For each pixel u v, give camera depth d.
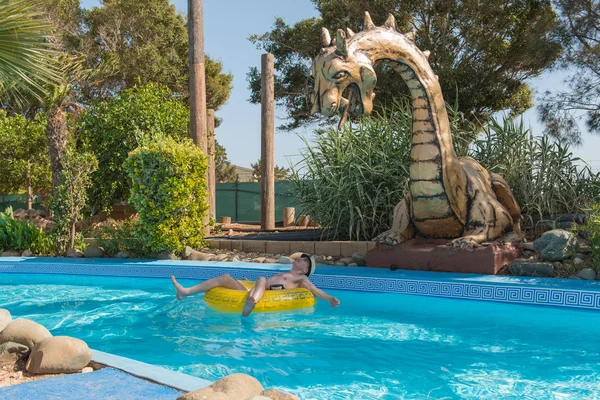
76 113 18.89
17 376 3.69
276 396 3.11
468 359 4.96
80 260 10.97
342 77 7.61
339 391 4.12
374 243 9.84
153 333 5.98
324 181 11.08
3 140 21.03
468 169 8.88
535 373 4.55
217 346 5.41
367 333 5.89
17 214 20.62
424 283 7.79
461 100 20.52
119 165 15.37
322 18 24.08
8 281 10.08
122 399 3.00
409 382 4.32
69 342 3.81
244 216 23.50
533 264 7.90
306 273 7.26
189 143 11.57
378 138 11.07
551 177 9.96
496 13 21.20
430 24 22.80
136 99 15.62
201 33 13.10
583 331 5.97
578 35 16.61
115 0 34.91
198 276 9.63
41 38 9.27
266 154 14.53
